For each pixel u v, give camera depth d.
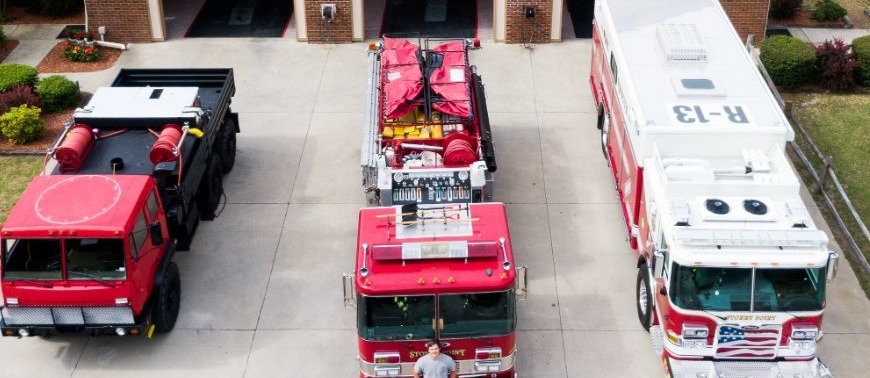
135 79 16.83
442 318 11.08
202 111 15.10
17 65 19.30
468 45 16.95
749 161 12.61
